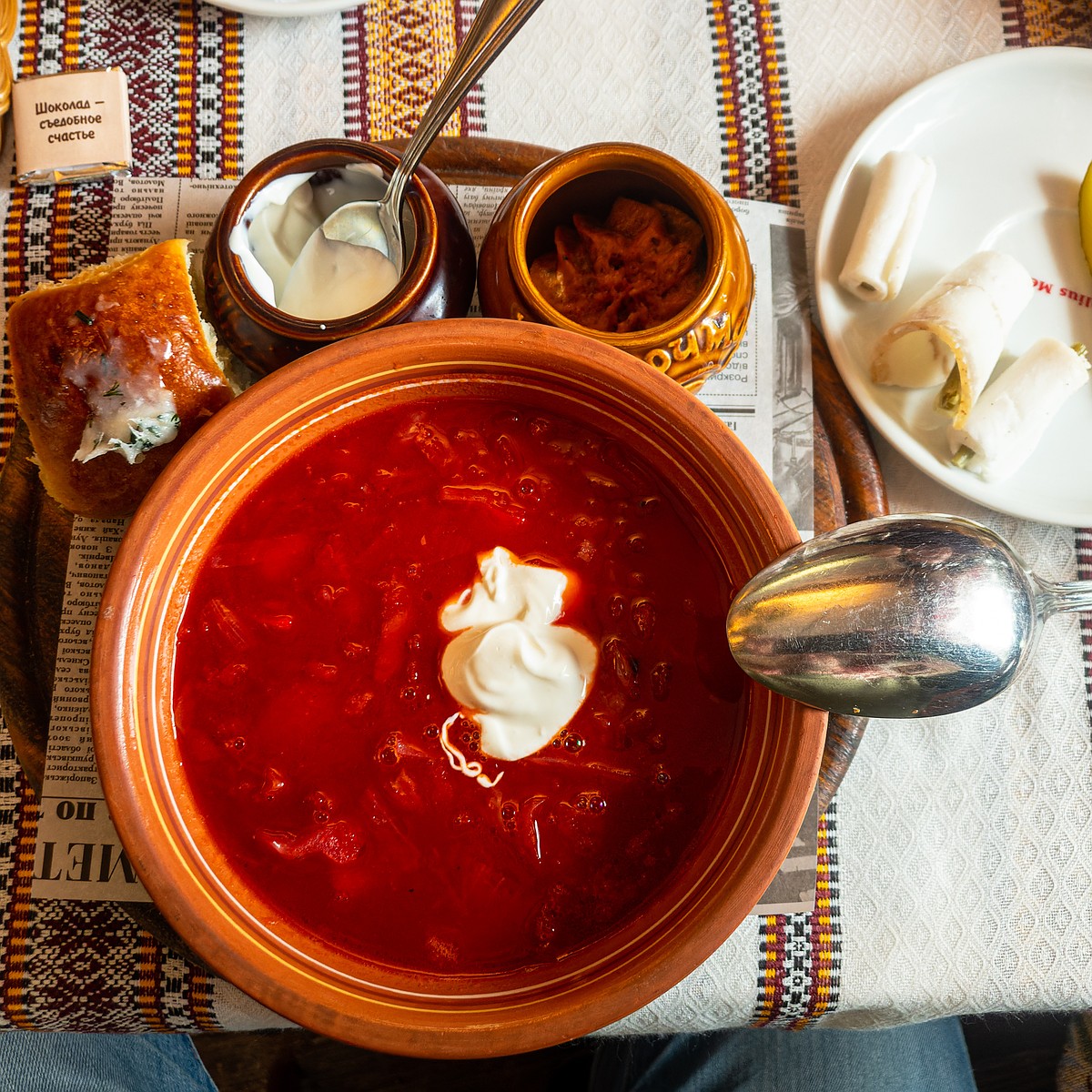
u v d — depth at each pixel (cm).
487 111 128
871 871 114
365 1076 176
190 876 88
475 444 103
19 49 126
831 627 88
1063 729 117
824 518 118
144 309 101
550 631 99
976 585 88
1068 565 120
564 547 102
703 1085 148
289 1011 84
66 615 112
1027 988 112
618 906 95
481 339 93
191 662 98
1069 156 124
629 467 103
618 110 129
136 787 86
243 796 96
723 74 130
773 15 131
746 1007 111
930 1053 151
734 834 90
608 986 84
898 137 123
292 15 126
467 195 121
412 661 99
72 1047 150
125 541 89
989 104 125
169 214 122
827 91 130
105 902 110
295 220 109
